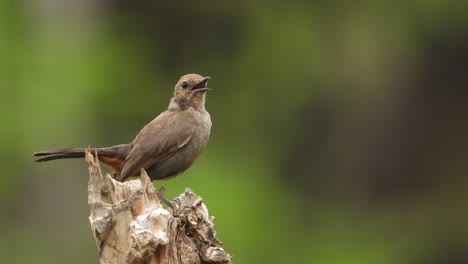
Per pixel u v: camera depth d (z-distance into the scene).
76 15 19.88
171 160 9.80
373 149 21.70
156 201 7.84
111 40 20.33
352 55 20.98
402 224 21.05
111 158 9.75
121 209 7.79
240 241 17.86
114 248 7.79
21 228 18.14
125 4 20.84
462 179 22.12
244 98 20.70
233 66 21.02
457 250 21.06
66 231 18.08
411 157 22.11
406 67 21.73
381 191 21.70
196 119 9.97
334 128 21.20
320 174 21.00
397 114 21.92
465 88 22.58
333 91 21.06
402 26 21.00
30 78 18.77
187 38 21.09
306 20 21.02
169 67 20.95
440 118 22.52
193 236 8.09
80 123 18.58
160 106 20.27
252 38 21.02
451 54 22.08
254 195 18.80
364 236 20.16
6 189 18.14
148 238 7.59
